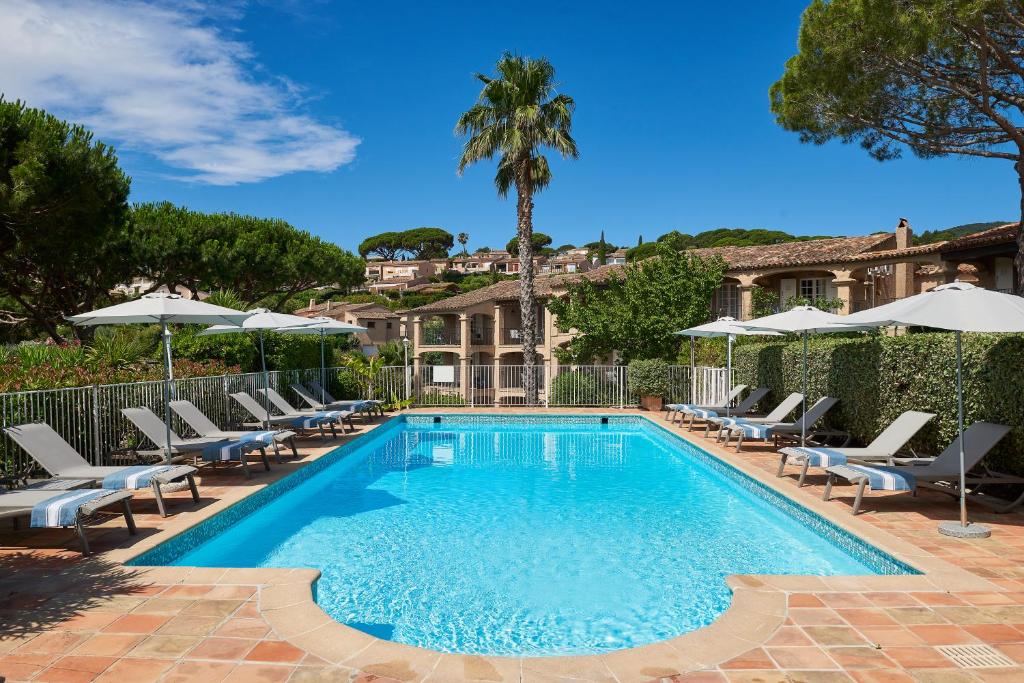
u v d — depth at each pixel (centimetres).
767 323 1004
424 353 3866
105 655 350
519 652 431
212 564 623
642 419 1750
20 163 1262
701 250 2911
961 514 606
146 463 958
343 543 693
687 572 596
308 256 2573
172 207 2272
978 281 2098
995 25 1098
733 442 1271
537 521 787
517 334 3475
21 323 1995
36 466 802
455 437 1597
